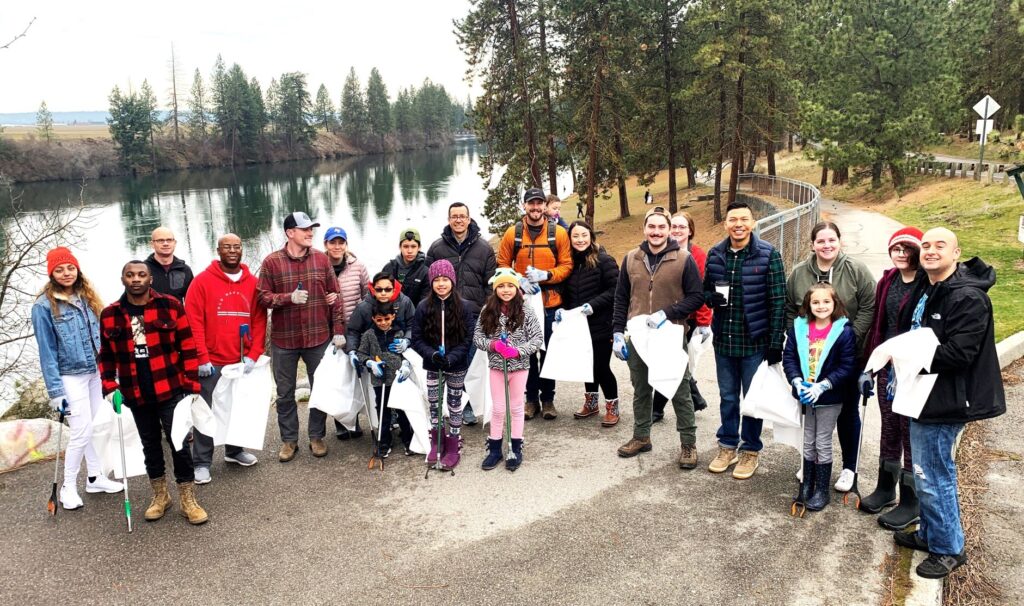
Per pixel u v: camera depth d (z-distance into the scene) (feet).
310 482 16.33
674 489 15.26
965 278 11.12
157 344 14.01
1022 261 38.63
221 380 16.71
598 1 96.17
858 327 14.12
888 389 12.79
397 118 533.14
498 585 11.83
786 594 11.35
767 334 14.98
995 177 71.61
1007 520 13.61
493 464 16.72
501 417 16.72
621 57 100.94
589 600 11.32
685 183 174.19
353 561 12.76
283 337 17.62
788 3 97.40
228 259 16.85
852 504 14.24
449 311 16.57
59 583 12.30
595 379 19.17
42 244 30.48
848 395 14.28
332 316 18.31
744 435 15.71
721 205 118.11
